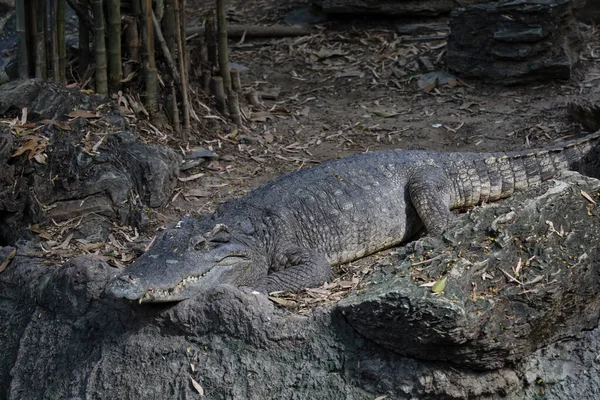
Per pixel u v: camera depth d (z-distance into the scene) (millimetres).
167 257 7352
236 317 7059
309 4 16672
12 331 8227
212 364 7055
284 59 14867
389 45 14820
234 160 11047
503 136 11352
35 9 10922
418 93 13211
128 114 10992
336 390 6699
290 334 6918
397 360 6625
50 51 11172
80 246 8898
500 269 6676
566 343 7012
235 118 12031
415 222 9047
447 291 6379
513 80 12938
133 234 9266
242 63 14773
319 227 8477
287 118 12469
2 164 9172
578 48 13375
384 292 6473
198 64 12266
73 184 9320
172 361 7191
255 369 6934
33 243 8891
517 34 12727
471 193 9281
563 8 12812
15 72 11711
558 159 9570
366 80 13836
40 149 9414
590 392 6840
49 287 8070
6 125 9734
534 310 6535
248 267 7852
